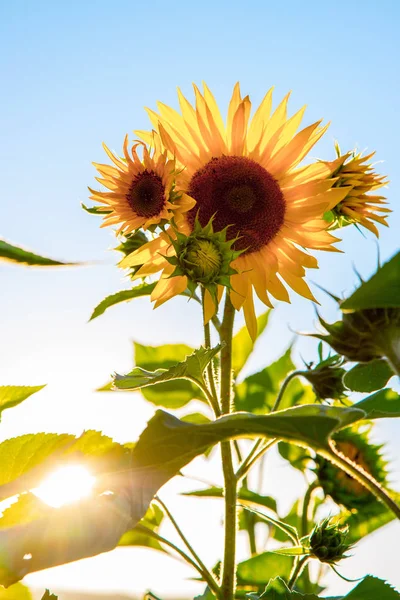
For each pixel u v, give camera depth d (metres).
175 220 0.88
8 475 0.70
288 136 0.95
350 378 0.78
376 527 1.02
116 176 0.89
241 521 1.07
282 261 0.94
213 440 0.65
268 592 0.87
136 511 0.64
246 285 0.94
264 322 1.14
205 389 0.85
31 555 0.62
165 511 0.83
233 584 0.82
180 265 0.85
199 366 0.84
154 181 0.88
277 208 0.94
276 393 1.13
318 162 0.94
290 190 0.94
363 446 1.04
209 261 0.84
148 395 1.09
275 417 0.64
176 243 0.85
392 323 0.70
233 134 0.94
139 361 1.13
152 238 0.90
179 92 0.94
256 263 0.94
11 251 0.57
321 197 0.92
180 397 1.09
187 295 0.91
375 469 1.03
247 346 1.13
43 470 0.68
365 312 0.70
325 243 0.94
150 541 0.90
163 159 0.88
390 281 0.59
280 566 0.99
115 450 0.71
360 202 0.93
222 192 0.93
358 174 0.93
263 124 0.95
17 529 0.63
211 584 0.82
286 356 1.13
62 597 0.80
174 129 0.94
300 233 0.94
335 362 0.96
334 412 0.67
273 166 0.95
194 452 0.65
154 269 0.90
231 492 0.83
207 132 0.94
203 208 0.93
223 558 0.83
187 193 0.94
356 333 0.71
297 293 0.93
